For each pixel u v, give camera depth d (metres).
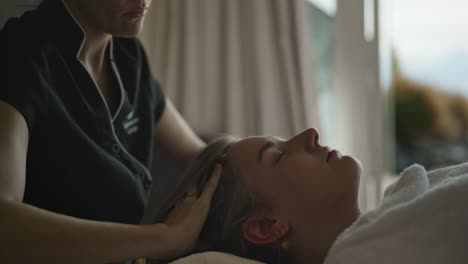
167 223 1.03
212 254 0.98
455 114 3.39
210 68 2.40
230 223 1.13
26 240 0.84
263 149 1.17
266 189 1.12
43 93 1.06
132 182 1.23
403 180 1.06
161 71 2.42
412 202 0.91
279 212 1.10
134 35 1.14
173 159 1.59
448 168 1.15
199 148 1.57
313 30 2.57
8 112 0.98
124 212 1.23
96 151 1.15
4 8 1.35
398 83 3.42
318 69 2.58
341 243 0.91
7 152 0.92
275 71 2.39
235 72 2.38
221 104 2.42
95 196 1.16
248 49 2.39
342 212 1.08
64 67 1.14
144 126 1.39
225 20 2.39
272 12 2.38
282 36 2.35
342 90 2.56
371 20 2.51
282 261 1.10
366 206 2.57
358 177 1.09
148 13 2.39
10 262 0.84
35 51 1.09
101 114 1.19
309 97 2.36
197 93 2.41
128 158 1.25
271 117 2.38
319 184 1.08
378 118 2.54
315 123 2.37
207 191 1.14
